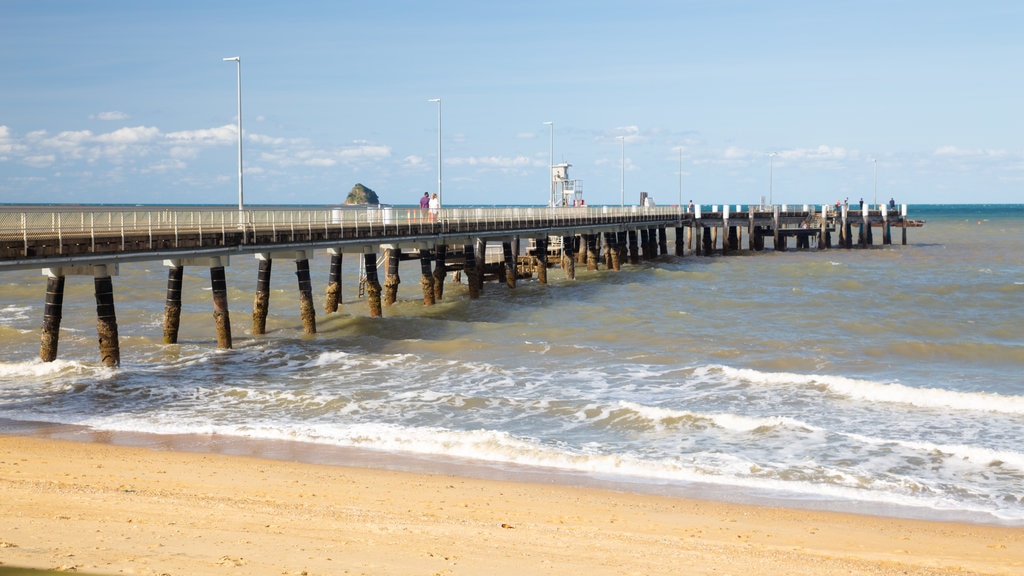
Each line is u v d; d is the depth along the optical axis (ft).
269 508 51.85
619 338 125.70
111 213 92.63
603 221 230.07
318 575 38.24
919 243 378.12
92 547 40.81
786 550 47.83
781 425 76.13
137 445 69.97
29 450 67.00
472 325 133.39
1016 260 276.62
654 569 42.68
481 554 43.55
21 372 95.61
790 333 131.34
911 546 49.67
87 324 142.51
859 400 87.81
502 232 175.22
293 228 119.65
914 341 120.06
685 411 80.02
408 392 89.76
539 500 57.16
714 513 55.47
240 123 117.60
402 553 42.88
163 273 250.98
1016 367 107.45
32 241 80.69
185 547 41.75
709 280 208.54
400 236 142.92
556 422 78.74
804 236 335.47
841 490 60.59
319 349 113.19
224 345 111.55
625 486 61.41
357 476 62.13
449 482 61.21
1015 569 45.55
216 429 75.10
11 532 43.19
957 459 67.31
